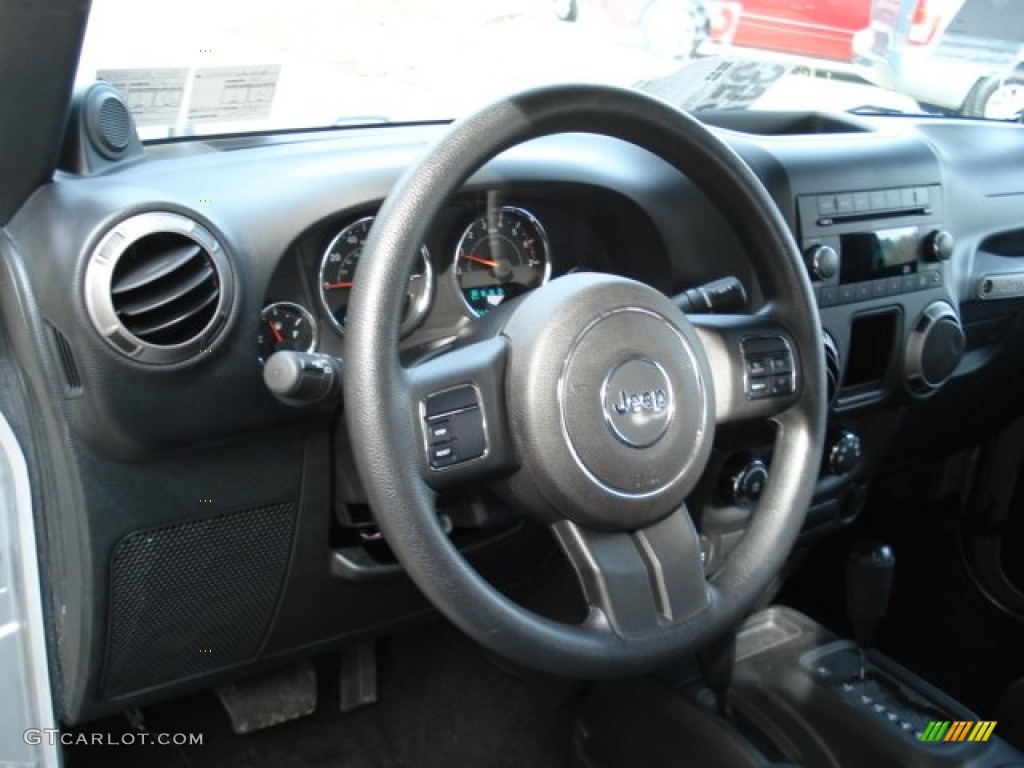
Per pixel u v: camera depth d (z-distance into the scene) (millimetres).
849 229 1562
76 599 1116
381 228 875
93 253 947
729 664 1404
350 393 863
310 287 1140
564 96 952
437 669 1772
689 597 1009
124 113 1148
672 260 1370
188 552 1139
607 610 965
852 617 1516
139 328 973
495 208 1257
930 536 1996
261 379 1067
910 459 1896
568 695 1682
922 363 1659
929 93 2244
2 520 1148
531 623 916
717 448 1302
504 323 968
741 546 1102
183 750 1563
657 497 965
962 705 1544
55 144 989
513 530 1388
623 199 1304
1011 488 1855
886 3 2129
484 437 923
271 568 1202
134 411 1000
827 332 1552
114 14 1155
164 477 1080
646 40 1772
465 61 1521
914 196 1653
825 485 1618
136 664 1190
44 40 897
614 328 941
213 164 1119
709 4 1863
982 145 1860
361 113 1450
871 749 1407
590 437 924
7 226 1042
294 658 1324
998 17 2221
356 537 1263
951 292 1718
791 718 1483
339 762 1573
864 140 1666
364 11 1409
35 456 1136
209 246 997
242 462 1121
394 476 861
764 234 1104
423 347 1237
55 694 1219
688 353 989
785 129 1987
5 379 1121
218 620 1209
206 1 1227
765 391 1097
